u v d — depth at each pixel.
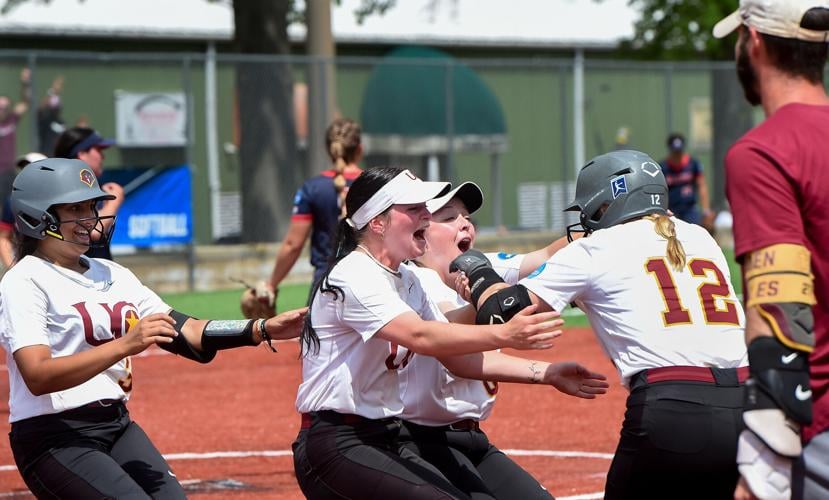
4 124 43.97
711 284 11.55
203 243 49.09
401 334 11.41
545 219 55.25
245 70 47.81
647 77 56.44
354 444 11.91
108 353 11.84
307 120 47.03
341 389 11.88
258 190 47.88
